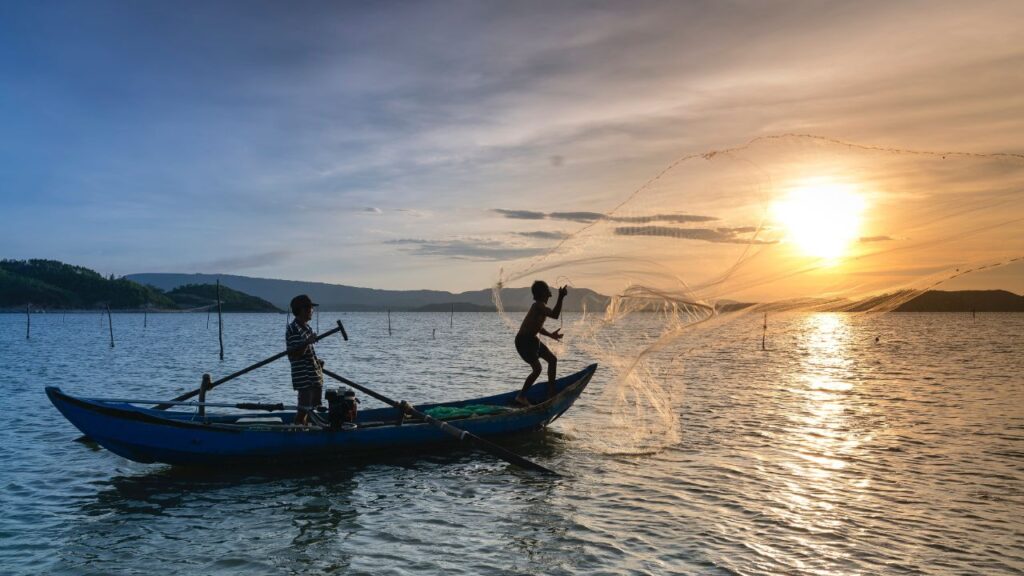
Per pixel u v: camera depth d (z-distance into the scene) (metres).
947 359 32.62
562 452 11.83
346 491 9.61
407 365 31.56
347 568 6.86
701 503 8.86
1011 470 10.50
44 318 163.12
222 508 8.85
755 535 7.69
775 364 29.34
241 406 10.91
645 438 12.94
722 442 12.57
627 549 7.29
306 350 11.21
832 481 9.88
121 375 26.30
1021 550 7.24
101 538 7.71
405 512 8.66
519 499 9.16
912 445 12.30
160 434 10.05
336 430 10.98
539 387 14.41
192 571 6.80
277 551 7.33
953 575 6.61
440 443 11.86
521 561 7.00
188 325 119.12
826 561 6.94
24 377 25.05
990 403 17.61
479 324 124.06
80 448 11.97
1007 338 55.53
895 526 7.97
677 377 22.95
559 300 12.46
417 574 6.70
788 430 13.74
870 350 39.81
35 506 8.84
